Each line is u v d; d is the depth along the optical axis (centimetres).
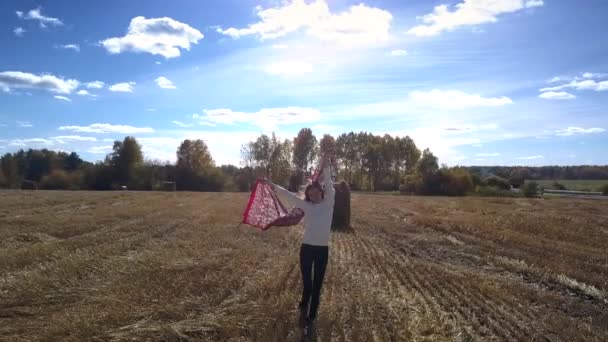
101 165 6988
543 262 1260
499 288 966
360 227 2062
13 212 2131
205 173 7000
